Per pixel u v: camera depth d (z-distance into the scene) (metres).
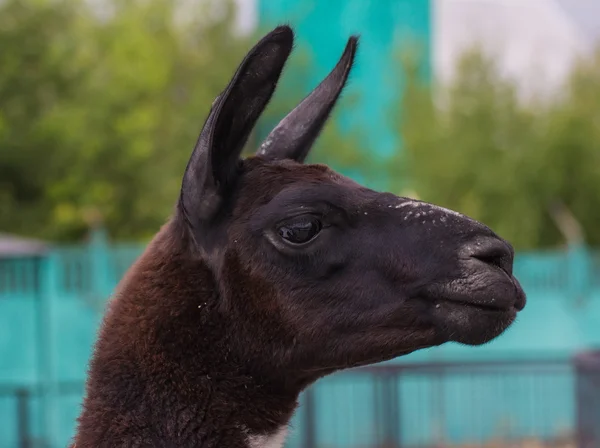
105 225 24.92
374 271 4.79
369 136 34.53
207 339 4.81
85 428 4.71
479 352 22.30
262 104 4.88
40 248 18.48
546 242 29.56
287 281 4.78
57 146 24.52
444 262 4.74
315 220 4.79
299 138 5.45
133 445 4.62
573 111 29.14
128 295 4.94
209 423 4.75
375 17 37.56
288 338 4.80
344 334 4.78
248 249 4.80
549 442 16.16
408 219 4.84
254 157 5.12
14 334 18.81
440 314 4.73
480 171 29.25
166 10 29.89
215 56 30.03
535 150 29.17
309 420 12.97
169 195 25.98
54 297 19.06
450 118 30.64
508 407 16.30
